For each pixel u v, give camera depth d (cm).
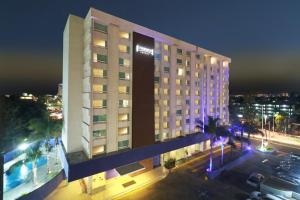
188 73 5244
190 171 4241
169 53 4719
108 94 3503
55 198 3120
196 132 5494
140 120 3966
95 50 3331
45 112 6106
